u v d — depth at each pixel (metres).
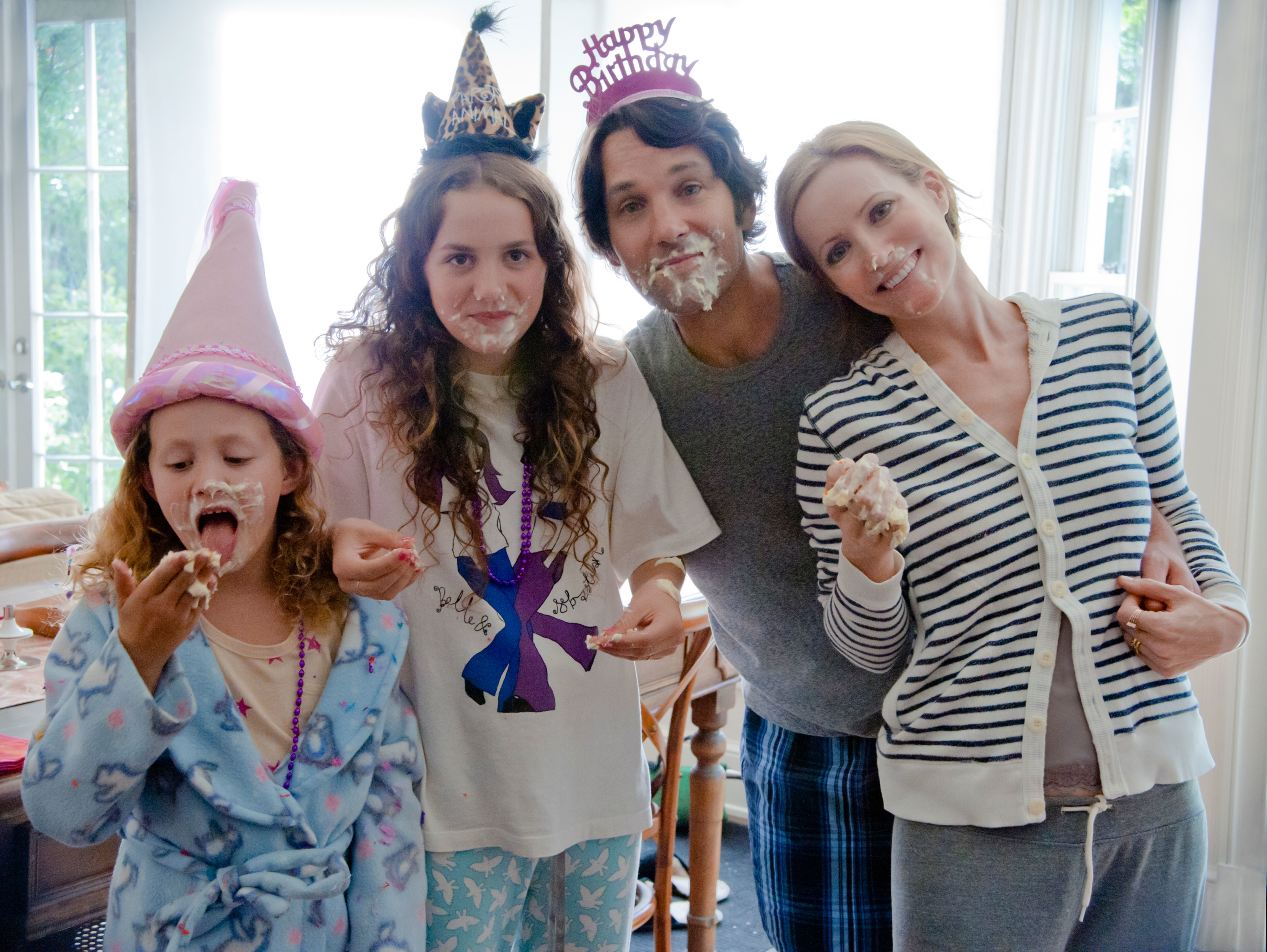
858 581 0.98
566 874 1.09
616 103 1.10
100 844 1.11
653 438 1.16
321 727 0.94
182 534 0.91
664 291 1.08
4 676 1.44
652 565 1.15
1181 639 0.96
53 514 1.95
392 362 1.07
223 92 2.69
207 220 1.09
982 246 2.19
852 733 1.27
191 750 0.89
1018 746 0.97
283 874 0.88
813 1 2.27
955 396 1.04
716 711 1.79
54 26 3.00
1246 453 1.80
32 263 3.09
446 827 1.02
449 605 1.04
